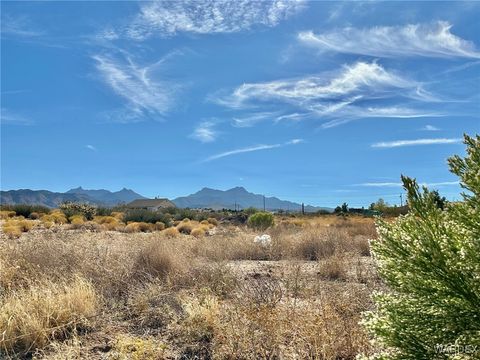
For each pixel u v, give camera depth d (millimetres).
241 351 4793
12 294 6453
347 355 4594
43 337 5102
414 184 2553
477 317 2311
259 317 5094
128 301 6625
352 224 23125
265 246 13297
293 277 8297
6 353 4859
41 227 27422
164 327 5773
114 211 49969
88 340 5348
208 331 5434
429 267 2391
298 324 5219
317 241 13688
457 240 2463
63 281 6945
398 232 2598
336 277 9078
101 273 7883
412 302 2531
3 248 9070
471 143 2447
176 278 8117
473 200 2400
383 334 2578
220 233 22250
